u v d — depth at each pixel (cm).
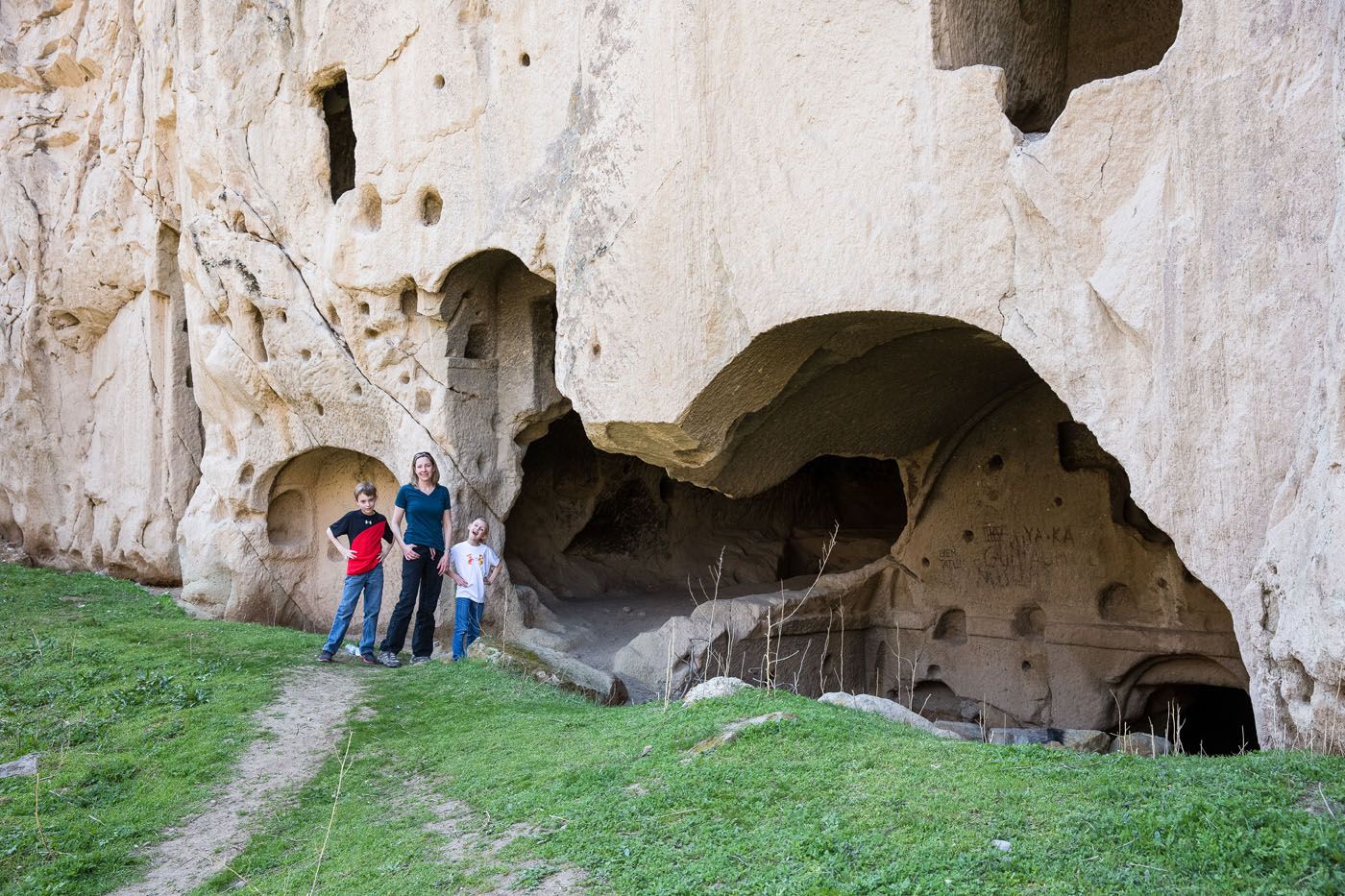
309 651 841
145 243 1234
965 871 321
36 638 879
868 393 797
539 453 1221
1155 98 489
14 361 1464
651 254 708
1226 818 321
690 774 442
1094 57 816
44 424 1458
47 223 1440
